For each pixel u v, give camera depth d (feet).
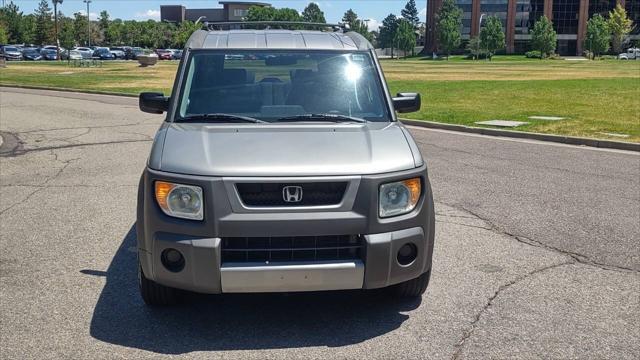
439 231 22.06
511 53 448.65
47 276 17.60
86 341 13.65
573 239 21.16
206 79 16.81
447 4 443.73
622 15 403.34
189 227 12.98
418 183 13.97
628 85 98.99
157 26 438.81
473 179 30.83
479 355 13.03
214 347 13.42
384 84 17.11
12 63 222.28
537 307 15.52
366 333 14.10
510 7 442.91
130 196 27.30
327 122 15.84
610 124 50.96
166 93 86.22
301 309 15.40
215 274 12.89
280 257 13.16
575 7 428.56
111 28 424.87
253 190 13.10
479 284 17.02
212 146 14.05
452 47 436.35
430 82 113.09
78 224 22.94
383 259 13.24
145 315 15.03
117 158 36.83
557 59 369.30
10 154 38.27
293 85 16.81
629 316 15.02
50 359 12.82
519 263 18.76
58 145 41.63
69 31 298.97
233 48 17.26
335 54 17.48
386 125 15.79
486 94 85.35
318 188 13.20
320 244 13.25
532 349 13.32
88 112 63.52
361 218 13.11
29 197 27.17
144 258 13.78
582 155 38.47
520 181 30.40
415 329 14.28
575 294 16.37
